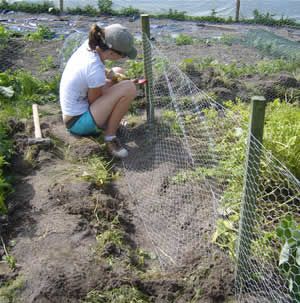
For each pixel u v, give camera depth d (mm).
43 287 1496
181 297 1528
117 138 2471
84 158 2266
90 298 1484
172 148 2373
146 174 2209
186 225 1857
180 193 2041
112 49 2240
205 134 2379
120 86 2312
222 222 1744
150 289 1549
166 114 2693
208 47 4316
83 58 2291
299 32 5348
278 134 1942
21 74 3123
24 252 1672
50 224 1801
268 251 1590
